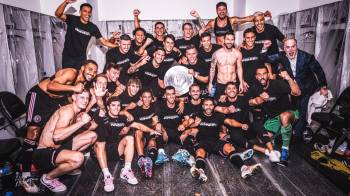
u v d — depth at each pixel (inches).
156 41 185.5
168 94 140.4
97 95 116.8
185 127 137.9
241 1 210.2
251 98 148.5
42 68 160.6
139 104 138.2
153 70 170.6
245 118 148.6
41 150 102.9
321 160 127.0
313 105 157.8
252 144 137.8
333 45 153.3
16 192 104.7
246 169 114.1
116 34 194.2
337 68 150.7
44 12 189.0
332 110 142.6
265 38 174.9
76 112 105.7
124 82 168.9
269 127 139.7
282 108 136.6
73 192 105.1
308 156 134.9
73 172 118.1
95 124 116.9
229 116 143.9
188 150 132.9
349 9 140.0
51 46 171.8
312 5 195.2
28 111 116.0
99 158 111.2
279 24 215.9
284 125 130.5
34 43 151.9
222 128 141.8
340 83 148.7
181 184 110.4
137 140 124.6
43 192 104.5
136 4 217.9
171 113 144.9
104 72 176.2
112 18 218.5
